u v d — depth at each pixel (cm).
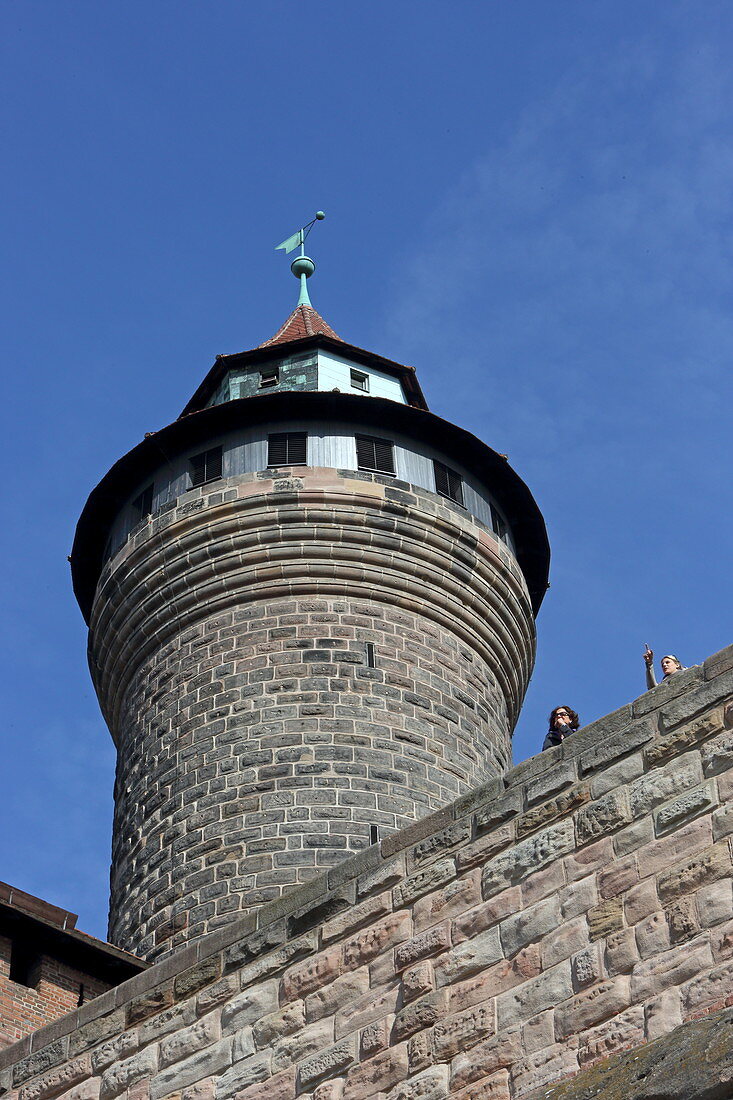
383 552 3600
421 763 3412
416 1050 1590
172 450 3781
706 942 1436
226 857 3266
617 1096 1360
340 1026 1670
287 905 1798
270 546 3581
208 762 3400
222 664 3509
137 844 3422
